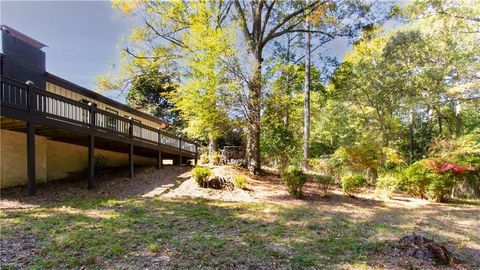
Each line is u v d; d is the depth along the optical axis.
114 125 11.49
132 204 8.16
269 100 12.88
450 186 11.09
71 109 10.11
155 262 4.29
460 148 12.42
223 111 12.73
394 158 15.36
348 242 5.67
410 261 4.76
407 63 19.67
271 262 4.52
